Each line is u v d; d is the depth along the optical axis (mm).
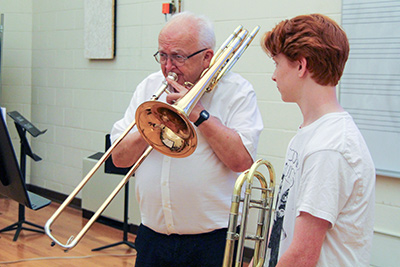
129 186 3850
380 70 2645
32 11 4918
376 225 2727
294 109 3072
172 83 1628
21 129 3480
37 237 3678
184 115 1466
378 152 2686
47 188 4918
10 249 3418
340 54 1104
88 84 4441
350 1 2713
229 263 1212
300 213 1069
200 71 1697
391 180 2668
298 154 1158
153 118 1590
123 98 4160
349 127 1088
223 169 1748
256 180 3189
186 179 1716
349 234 1072
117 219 3934
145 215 1823
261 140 3219
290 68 1152
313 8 2932
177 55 1652
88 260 3293
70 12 4547
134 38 4027
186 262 1755
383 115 2652
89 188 4078
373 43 2654
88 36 4340
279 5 3078
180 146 1606
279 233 1208
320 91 1135
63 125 4707
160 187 1746
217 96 1776
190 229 1743
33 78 4965
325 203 1034
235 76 1823
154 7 3857
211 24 1732
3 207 4418
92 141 4449
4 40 4918
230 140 1666
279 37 1157
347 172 1048
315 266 1062
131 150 1808
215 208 1741
